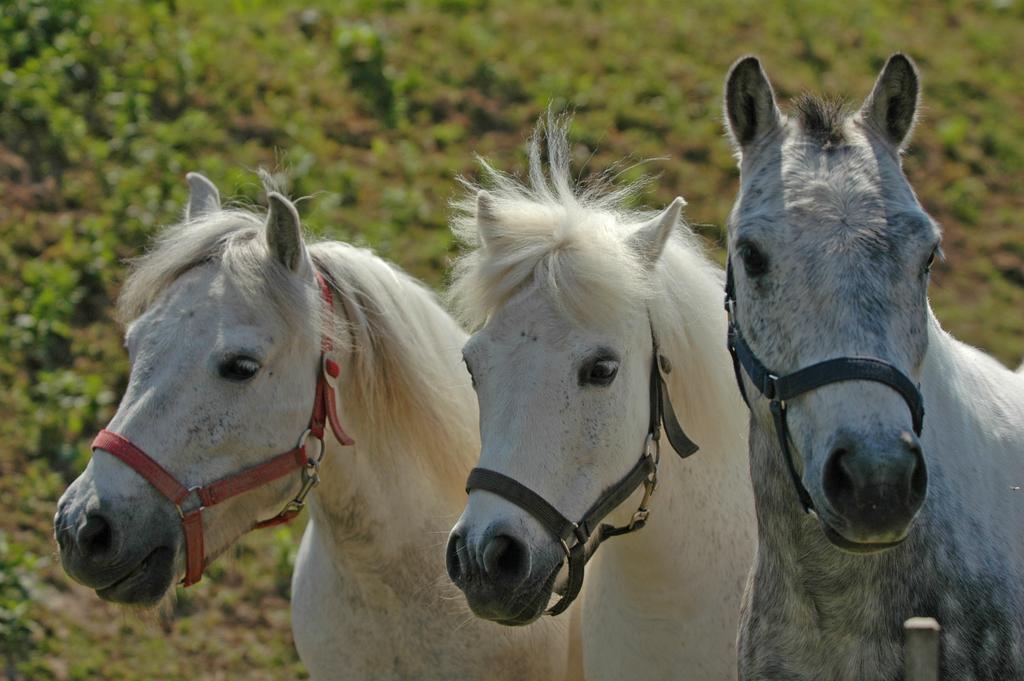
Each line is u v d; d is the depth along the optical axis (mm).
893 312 4930
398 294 7176
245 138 16250
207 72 17172
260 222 6969
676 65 19594
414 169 16312
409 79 17859
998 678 5430
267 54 17938
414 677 7137
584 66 19125
